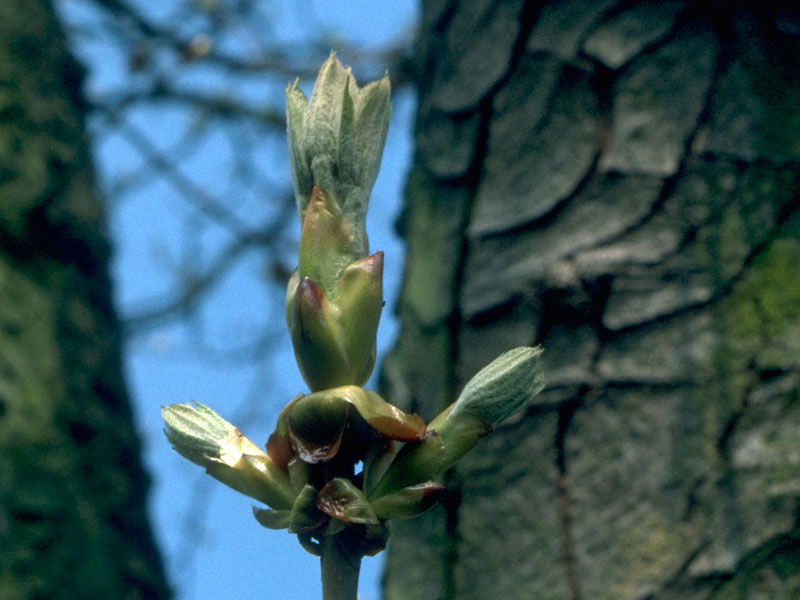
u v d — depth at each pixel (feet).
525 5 3.53
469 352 3.29
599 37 3.37
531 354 1.82
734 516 2.78
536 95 3.43
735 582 2.73
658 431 2.93
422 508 1.79
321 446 1.79
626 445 2.96
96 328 5.53
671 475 2.88
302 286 1.80
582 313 3.11
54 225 5.49
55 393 5.00
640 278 3.06
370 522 1.77
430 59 3.83
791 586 2.68
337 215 1.84
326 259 1.83
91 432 5.09
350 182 1.85
